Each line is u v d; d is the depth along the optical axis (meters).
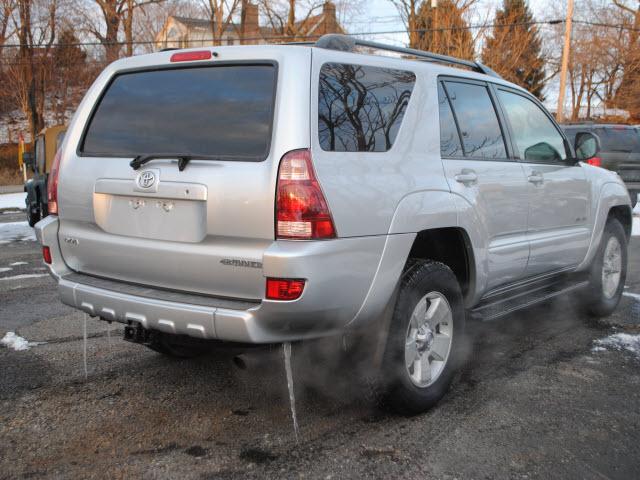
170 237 3.19
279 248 2.83
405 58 3.96
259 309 2.88
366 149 3.22
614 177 5.78
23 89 31.28
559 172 4.85
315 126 2.98
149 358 4.51
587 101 45.97
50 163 12.83
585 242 5.17
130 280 3.43
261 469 2.96
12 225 13.55
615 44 38.75
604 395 3.86
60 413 3.58
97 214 3.50
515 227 4.31
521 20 30.97
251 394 3.85
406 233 3.30
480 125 4.15
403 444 3.21
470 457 3.08
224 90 3.23
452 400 3.78
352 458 3.07
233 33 38.09
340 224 2.95
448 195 3.63
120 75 3.71
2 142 36.62
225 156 3.05
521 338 5.03
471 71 4.42
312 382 4.03
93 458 3.07
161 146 3.33
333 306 2.98
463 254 3.90
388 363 3.33
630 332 5.21
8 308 5.91
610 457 3.09
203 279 3.09
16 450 3.15
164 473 2.93
